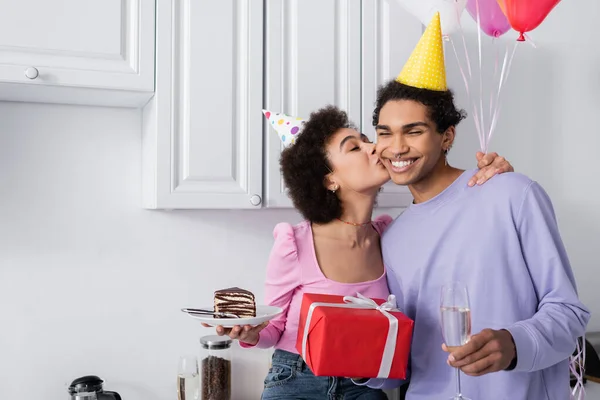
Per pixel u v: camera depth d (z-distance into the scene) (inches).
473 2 72.7
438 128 57.9
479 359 46.3
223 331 58.4
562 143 101.1
